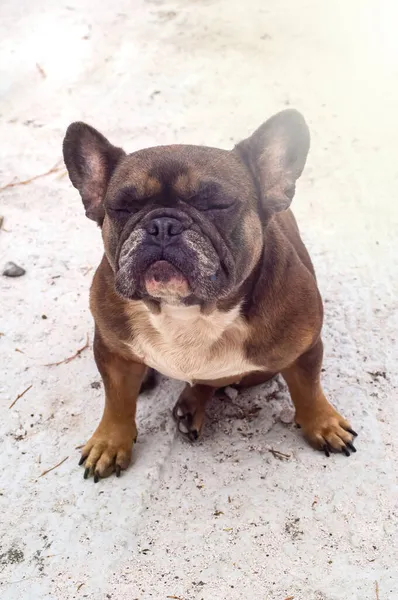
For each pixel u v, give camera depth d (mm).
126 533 891
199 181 783
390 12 1973
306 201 1441
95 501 932
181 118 1627
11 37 1862
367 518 899
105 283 897
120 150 883
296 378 958
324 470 960
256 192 856
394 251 1326
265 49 1837
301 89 1709
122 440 974
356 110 1648
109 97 1682
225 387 1083
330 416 992
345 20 1945
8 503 938
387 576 834
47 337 1183
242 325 875
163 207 775
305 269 930
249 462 977
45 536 896
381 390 1078
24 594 837
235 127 1602
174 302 814
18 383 1107
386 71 1759
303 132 849
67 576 852
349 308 1218
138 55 1799
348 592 820
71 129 879
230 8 1991
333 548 868
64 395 1091
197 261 756
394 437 1004
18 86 1714
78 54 1799
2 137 1588
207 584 837
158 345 902
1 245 1345
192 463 981
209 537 886
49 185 1476
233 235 810
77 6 1980
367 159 1526
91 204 905
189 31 1894
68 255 1328
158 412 1054
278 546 872
